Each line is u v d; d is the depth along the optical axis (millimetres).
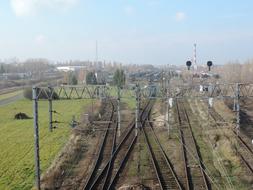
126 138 53062
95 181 33281
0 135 58688
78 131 56969
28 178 35656
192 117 71312
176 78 130500
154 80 114562
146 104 90500
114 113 78062
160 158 42219
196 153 43812
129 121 67500
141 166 39000
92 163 40719
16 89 146875
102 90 44750
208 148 46938
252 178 34031
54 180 34469
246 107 85000
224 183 33125
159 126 61438
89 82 102750
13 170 38594
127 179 34781
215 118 67500
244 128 59188
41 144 51125
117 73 93250
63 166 38688
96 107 84188
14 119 75438
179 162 40344
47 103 103312
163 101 88875
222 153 43625
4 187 32875
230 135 51531
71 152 44531
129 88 57156
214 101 84750
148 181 34000
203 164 39594
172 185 32844
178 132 56250
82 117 71500
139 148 46812
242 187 31938
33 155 45062
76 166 39750
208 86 54750
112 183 33156
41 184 33062
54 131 60344
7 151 47594
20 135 58125
